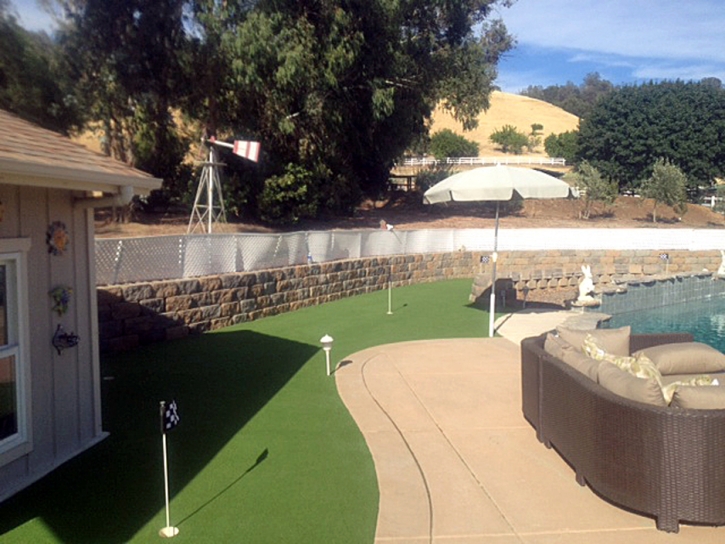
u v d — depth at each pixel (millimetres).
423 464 5375
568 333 6289
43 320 5316
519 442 5855
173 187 20781
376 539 4137
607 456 4402
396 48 23188
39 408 5238
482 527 4297
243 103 20422
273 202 21125
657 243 21359
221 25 18141
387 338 10789
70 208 5699
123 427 6320
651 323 14211
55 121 16578
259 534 4199
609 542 4062
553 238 20844
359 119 24297
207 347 9961
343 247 16062
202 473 5199
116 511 4531
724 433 4008
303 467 5324
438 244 19750
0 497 4711
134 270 10086
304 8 20406
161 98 19484
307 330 11500
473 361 9000
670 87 41562
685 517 4086
